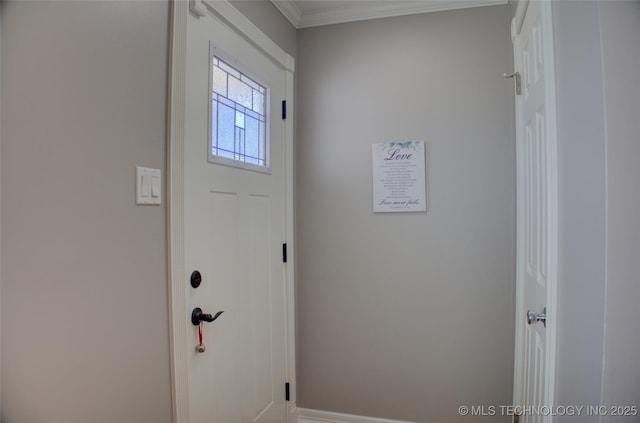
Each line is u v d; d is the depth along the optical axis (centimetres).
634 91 92
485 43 197
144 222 107
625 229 92
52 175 81
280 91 204
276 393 197
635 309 92
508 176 193
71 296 85
